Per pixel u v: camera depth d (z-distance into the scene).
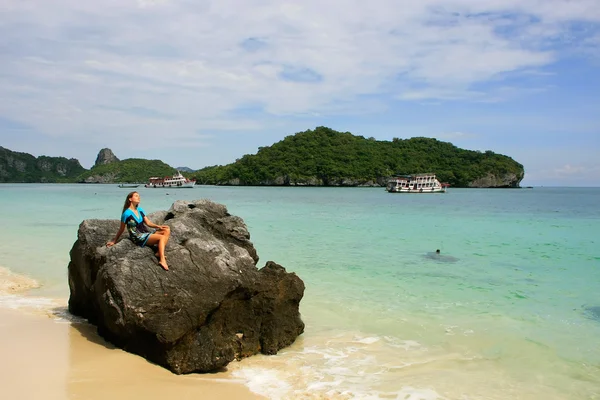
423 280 13.62
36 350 7.07
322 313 10.29
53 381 6.00
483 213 42.22
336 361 7.54
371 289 12.49
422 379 6.91
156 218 9.43
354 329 9.23
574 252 19.00
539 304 11.12
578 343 8.56
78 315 9.10
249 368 7.16
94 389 5.86
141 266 7.31
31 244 19.41
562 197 93.75
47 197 68.12
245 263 8.16
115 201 56.31
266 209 45.53
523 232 26.16
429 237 23.52
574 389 6.71
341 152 167.25
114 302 7.04
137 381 6.25
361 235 24.12
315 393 6.29
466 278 13.91
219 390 6.24
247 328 7.77
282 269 8.61
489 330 9.21
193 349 6.88
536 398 6.41
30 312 9.27
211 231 9.45
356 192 109.75
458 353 8.02
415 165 161.12
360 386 6.59
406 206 53.31
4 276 13.13
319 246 20.03
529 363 7.63
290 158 167.12
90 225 8.80
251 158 172.00
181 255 7.59
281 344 8.03
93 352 7.12
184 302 6.94
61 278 13.14
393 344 8.41
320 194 94.50
